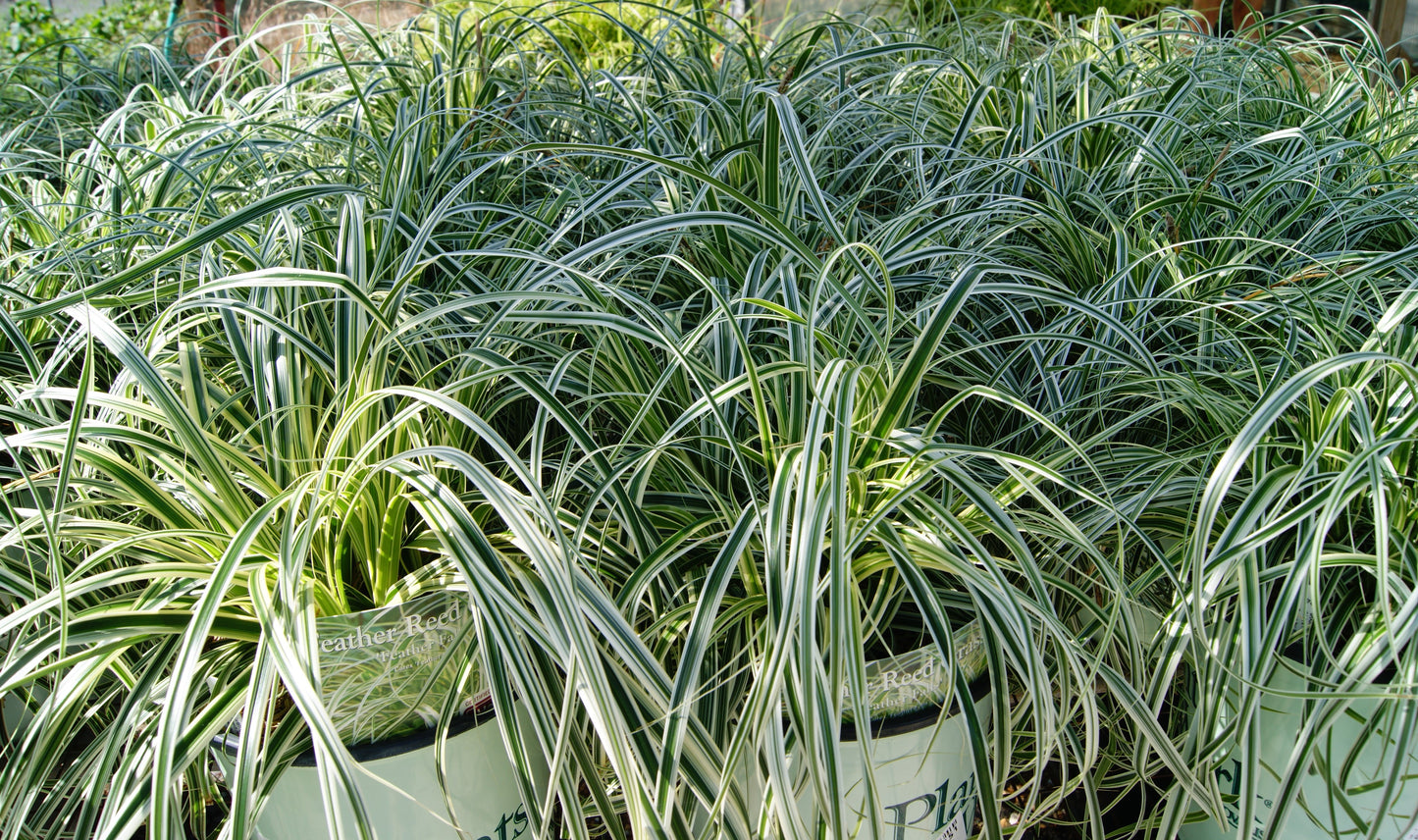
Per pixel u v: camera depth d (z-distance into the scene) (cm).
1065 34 307
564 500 121
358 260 118
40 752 91
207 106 274
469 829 109
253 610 99
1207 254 172
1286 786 99
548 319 104
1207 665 105
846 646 91
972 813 123
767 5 391
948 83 239
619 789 114
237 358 110
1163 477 117
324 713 80
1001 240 170
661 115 211
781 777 85
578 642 83
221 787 130
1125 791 123
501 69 239
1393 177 191
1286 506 117
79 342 125
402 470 96
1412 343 114
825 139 210
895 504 95
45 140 250
